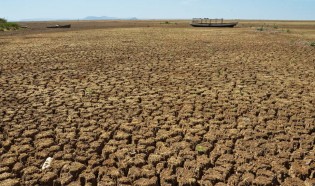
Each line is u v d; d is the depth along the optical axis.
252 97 7.65
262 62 12.38
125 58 13.33
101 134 5.60
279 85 8.79
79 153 4.91
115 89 8.41
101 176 4.34
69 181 4.23
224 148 5.00
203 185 4.12
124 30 34.41
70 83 9.07
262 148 5.01
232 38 22.89
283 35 26.05
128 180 4.21
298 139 5.36
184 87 8.63
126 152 4.92
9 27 37.75
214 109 6.85
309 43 18.34
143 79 9.52
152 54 14.45
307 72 10.48
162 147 5.08
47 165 4.58
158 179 4.30
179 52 15.14
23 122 6.11
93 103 7.23
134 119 6.26
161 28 39.19
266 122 6.14
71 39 22.36
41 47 17.09
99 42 19.88
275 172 4.36
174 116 6.44
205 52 15.18
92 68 11.18
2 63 11.99
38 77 9.76
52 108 6.88
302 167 4.46
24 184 4.17
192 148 5.15
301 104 7.12
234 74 10.17
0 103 7.21
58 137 5.46
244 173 4.35
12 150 5.01
